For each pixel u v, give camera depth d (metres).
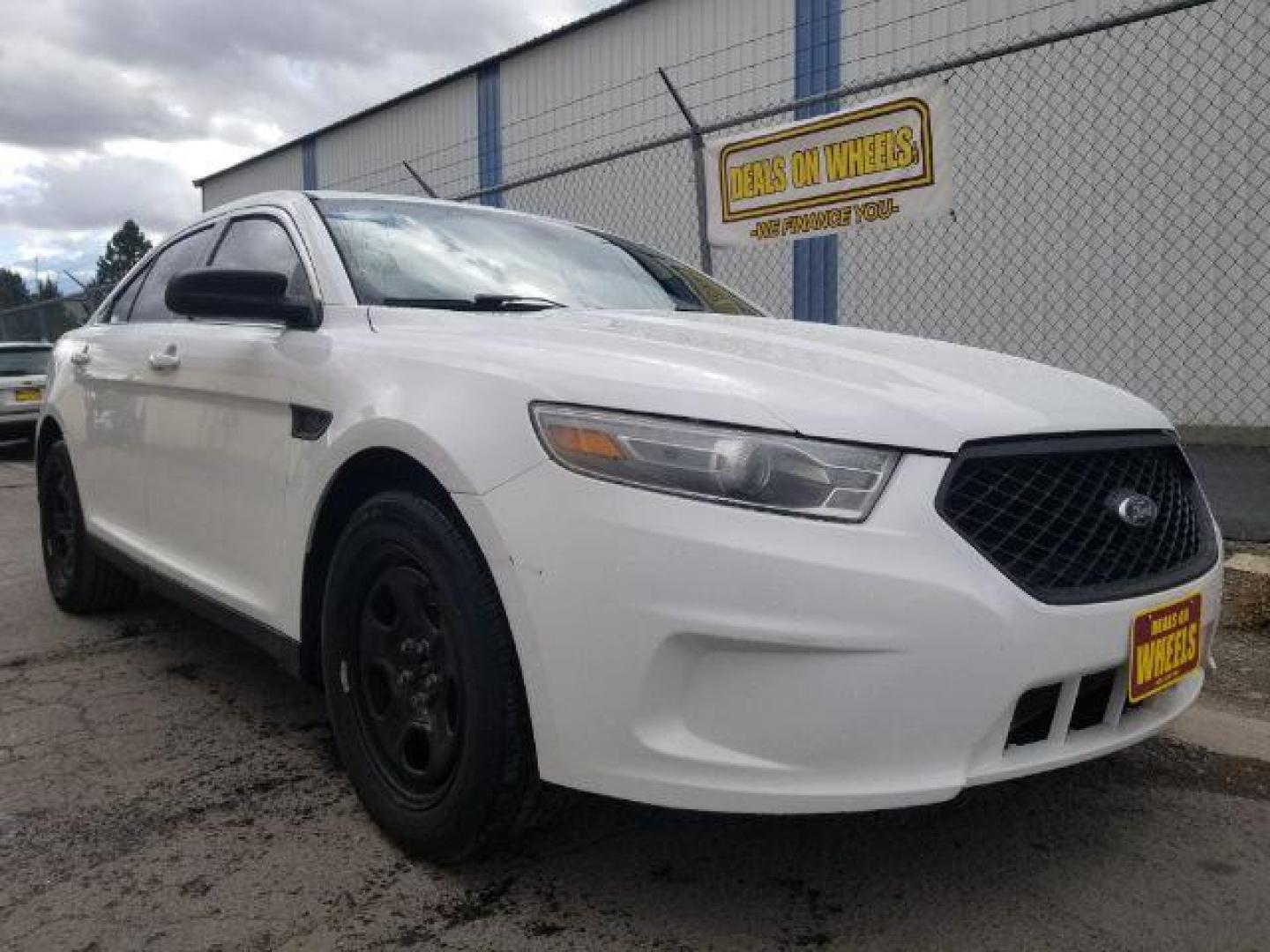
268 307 2.82
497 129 15.19
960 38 9.73
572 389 2.08
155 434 3.50
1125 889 2.27
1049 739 2.04
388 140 17.61
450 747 2.23
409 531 2.27
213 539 3.15
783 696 1.86
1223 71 8.30
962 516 1.94
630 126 13.09
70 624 4.36
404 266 3.03
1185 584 2.25
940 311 9.84
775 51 11.34
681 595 1.88
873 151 5.57
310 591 2.70
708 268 6.51
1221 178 8.41
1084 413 2.25
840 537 1.86
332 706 2.57
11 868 2.35
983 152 9.62
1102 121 8.93
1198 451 8.05
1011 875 2.33
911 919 2.14
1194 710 3.30
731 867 2.35
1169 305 8.73
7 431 12.44
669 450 1.95
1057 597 1.97
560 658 1.97
